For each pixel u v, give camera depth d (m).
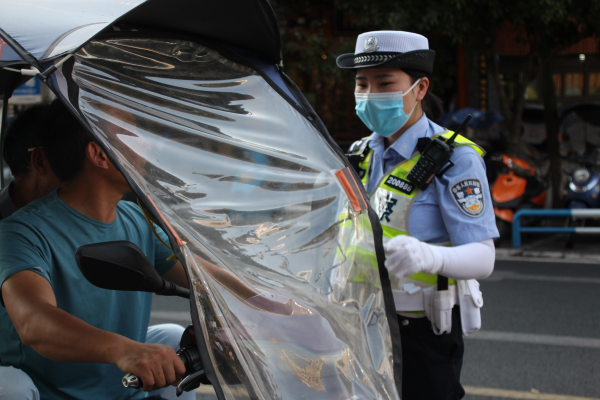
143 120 1.34
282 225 1.42
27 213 1.54
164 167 1.33
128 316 1.66
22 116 1.71
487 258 1.86
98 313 1.58
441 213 1.96
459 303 2.03
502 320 4.71
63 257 1.53
